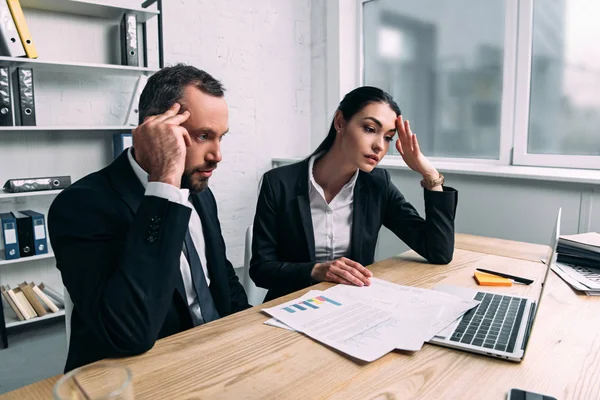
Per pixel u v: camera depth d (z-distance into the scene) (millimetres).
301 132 3863
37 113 2615
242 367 748
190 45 3172
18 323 2344
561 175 2213
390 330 870
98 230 889
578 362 762
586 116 2455
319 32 3713
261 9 3484
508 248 1551
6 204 2584
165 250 831
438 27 3096
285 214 1466
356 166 1361
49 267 2734
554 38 2525
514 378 712
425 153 3283
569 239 1328
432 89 3180
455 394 667
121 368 522
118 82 2867
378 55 3502
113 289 794
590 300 1050
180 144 881
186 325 1002
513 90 2711
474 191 2611
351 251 1500
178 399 652
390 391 675
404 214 1510
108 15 2736
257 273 1392
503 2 2752
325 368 743
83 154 2787
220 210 3455
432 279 1210
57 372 2076
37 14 2568
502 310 978
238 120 3469
